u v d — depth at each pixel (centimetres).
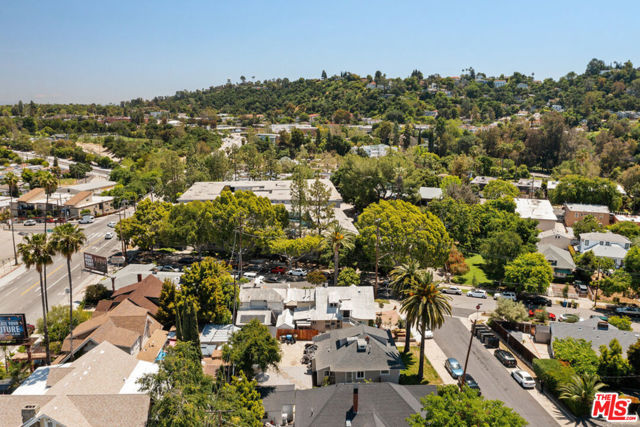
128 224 9331
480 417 3606
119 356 5006
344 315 6856
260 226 9119
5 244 10894
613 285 7706
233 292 6856
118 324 5991
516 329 6831
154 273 8219
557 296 8262
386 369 5356
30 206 13538
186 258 9544
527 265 8031
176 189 14512
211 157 17038
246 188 13275
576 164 18850
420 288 5450
